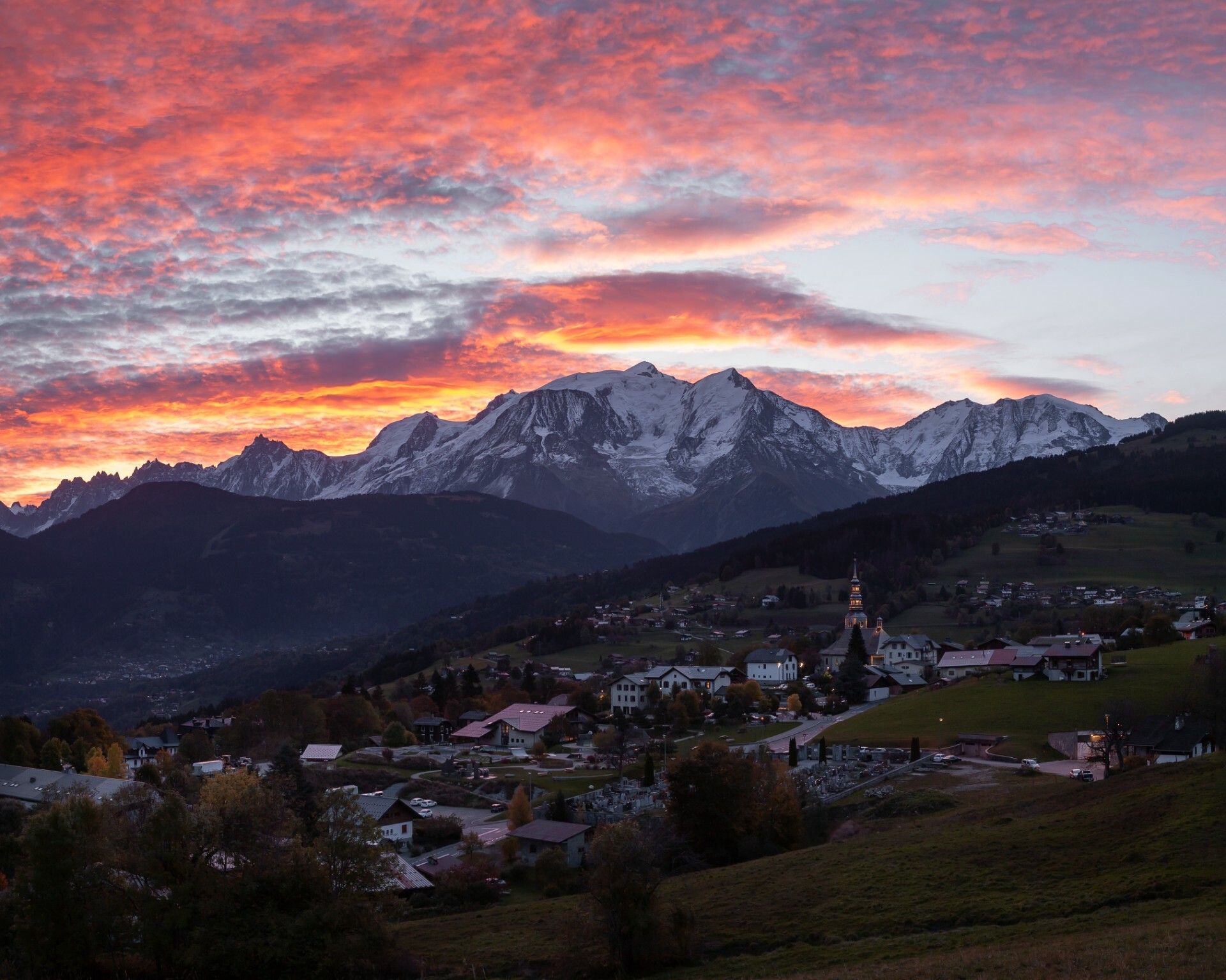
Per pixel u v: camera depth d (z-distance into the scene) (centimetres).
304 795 13688
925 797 12219
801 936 7819
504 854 12075
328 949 7850
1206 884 7206
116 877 8475
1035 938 6838
